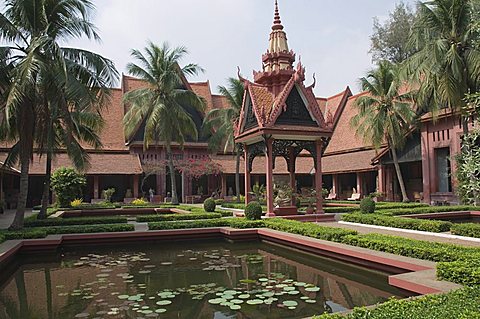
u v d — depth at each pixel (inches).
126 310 248.5
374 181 1331.2
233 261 400.8
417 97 820.6
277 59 693.3
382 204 849.5
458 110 762.8
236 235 500.7
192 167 1218.0
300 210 722.2
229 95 1099.3
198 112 1389.0
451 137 920.9
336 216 689.6
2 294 296.5
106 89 583.5
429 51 706.2
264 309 247.0
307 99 639.8
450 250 291.6
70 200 962.1
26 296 289.3
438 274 238.1
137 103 1043.3
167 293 283.1
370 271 320.2
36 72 503.2
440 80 716.0
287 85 628.4
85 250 476.7
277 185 689.0
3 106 543.5
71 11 555.5
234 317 233.8
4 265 366.0
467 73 709.9
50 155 679.7
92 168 1144.8
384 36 1529.3
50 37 508.1
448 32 726.5
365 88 1007.6
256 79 708.7
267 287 297.9
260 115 616.4
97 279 330.6
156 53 1040.2
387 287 298.7
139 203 1064.8
